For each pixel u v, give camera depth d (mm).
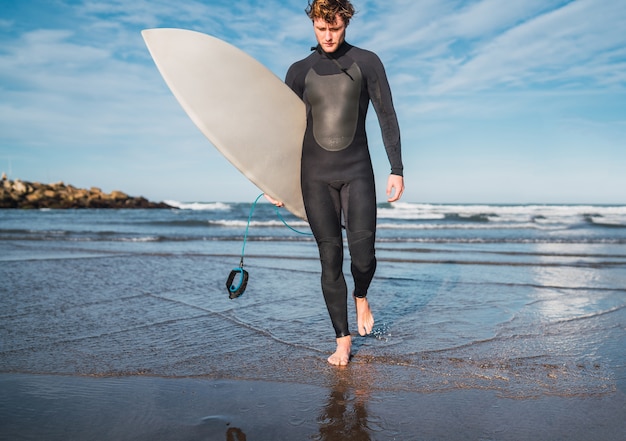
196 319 3346
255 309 3660
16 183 46969
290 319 3365
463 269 5840
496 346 2762
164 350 2650
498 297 4168
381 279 5078
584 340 2885
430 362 2480
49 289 4309
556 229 13641
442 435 1685
